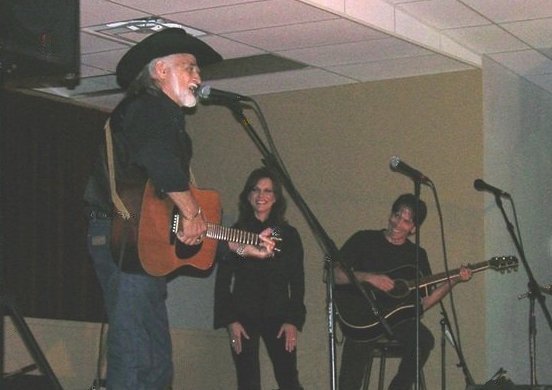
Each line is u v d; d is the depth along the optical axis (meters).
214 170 7.48
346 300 5.69
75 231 7.10
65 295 7.00
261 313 5.63
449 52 6.36
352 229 6.98
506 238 6.93
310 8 5.16
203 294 6.87
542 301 5.59
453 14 5.92
